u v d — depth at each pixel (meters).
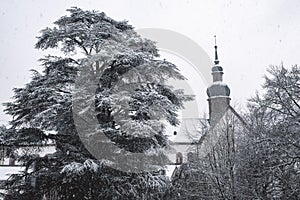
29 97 16.88
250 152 23.80
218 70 47.66
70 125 17.22
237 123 28.27
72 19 18.92
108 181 16.34
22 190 17.19
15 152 17.81
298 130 20.89
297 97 21.75
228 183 23.64
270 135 21.97
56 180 16.83
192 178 26.08
